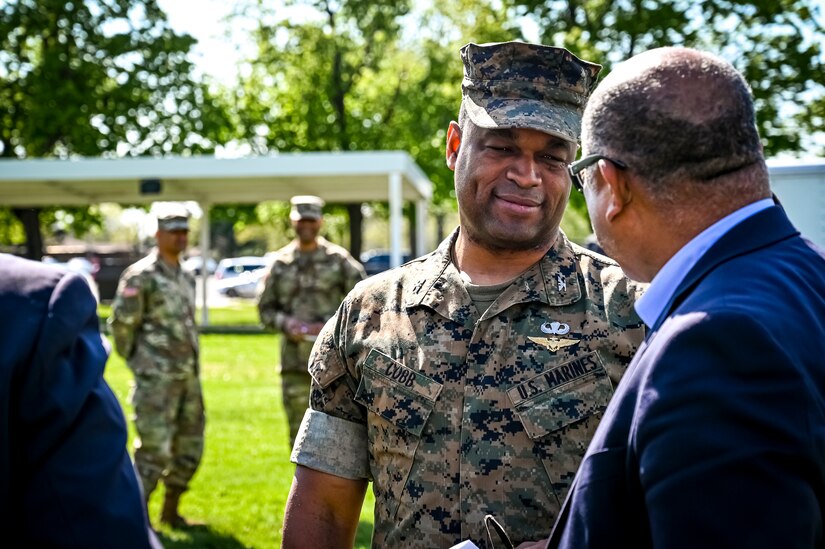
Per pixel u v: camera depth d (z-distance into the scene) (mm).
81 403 1389
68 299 1446
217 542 5422
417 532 2078
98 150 24547
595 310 2121
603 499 1376
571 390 2057
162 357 5695
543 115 2082
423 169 26828
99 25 24547
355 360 2256
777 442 1201
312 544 2229
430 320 2195
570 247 2297
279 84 27875
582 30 19703
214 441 8273
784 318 1294
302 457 2264
